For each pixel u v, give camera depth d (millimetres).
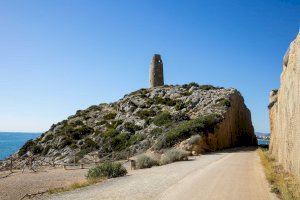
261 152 40438
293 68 21281
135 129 57750
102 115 70562
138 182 20578
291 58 23094
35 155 59375
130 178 23250
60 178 31812
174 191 16797
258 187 17797
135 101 69938
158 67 85000
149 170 27859
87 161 48688
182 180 20344
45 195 20609
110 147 54031
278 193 16156
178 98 67812
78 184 22297
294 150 19422
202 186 18062
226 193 16156
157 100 68188
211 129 48812
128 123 60531
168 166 29344
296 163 18547
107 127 62844
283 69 29016
